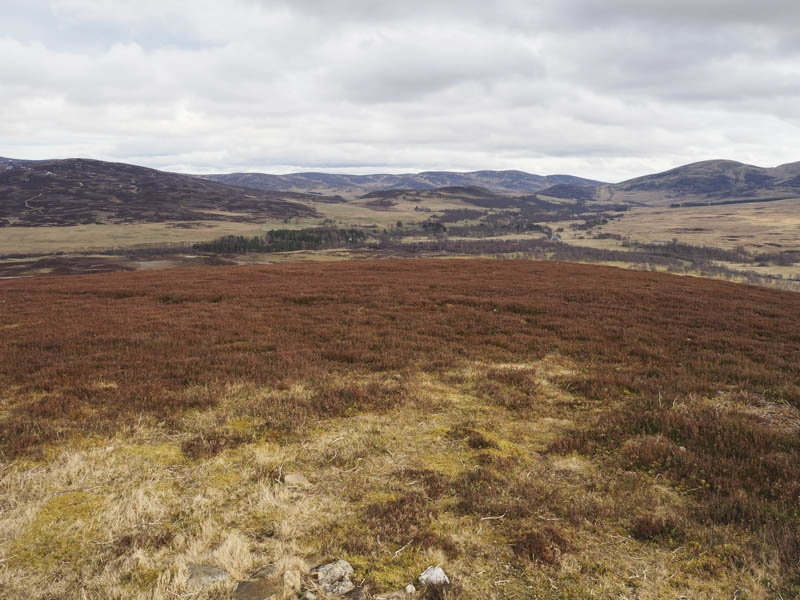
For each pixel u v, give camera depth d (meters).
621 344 16.11
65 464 7.21
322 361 13.52
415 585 4.94
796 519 5.89
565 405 10.51
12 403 9.87
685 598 4.79
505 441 8.57
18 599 4.60
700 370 12.82
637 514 6.26
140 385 10.91
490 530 5.90
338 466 7.52
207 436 8.33
